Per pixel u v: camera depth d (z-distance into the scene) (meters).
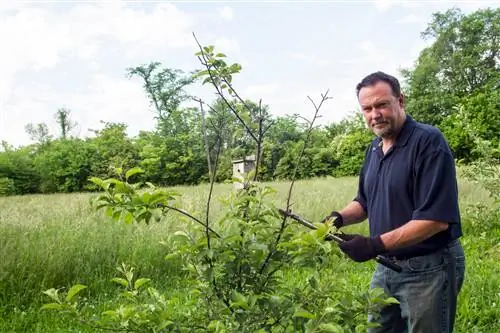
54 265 5.60
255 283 2.18
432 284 2.72
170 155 32.31
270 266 2.21
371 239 2.45
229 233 2.12
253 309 2.04
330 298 2.06
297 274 4.41
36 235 6.55
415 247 2.71
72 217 7.92
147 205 1.98
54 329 4.52
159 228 6.74
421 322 2.76
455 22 45.56
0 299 5.10
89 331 4.28
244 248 2.10
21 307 5.07
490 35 44.69
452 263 2.73
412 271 2.75
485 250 6.91
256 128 2.25
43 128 53.94
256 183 2.25
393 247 2.49
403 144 2.76
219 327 1.98
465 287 5.03
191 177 32.16
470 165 8.20
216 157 2.15
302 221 2.21
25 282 5.26
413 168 2.70
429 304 2.73
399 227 2.77
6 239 6.18
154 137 33.78
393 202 2.80
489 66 44.78
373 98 2.74
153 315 2.11
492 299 4.81
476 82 44.81
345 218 3.17
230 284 2.19
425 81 45.19
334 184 13.74
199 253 2.08
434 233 2.58
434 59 45.31
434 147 2.63
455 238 2.71
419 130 2.72
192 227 2.23
